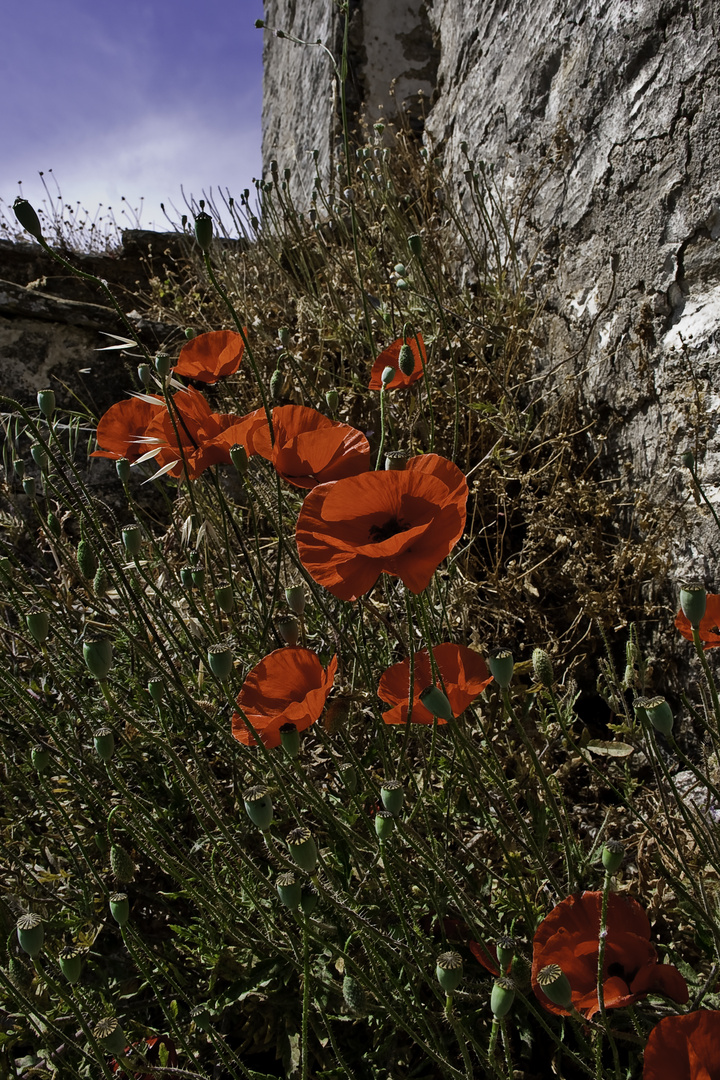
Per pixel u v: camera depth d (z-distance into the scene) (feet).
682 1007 5.12
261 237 15.52
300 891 4.13
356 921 4.66
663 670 8.33
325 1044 5.54
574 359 10.34
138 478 12.27
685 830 6.47
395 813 4.45
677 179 8.55
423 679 5.53
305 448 6.53
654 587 8.52
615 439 9.59
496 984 3.95
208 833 6.22
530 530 9.10
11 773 7.32
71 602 8.67
